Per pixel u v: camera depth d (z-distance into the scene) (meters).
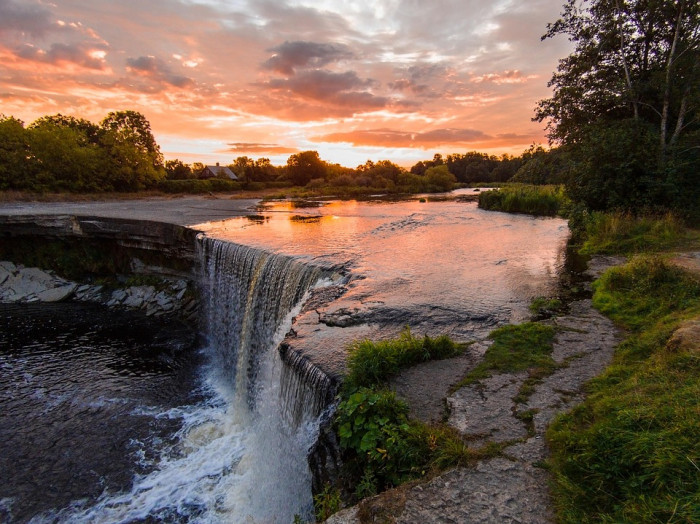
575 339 6.60
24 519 7.56
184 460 9.02
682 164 14.58
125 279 21.94
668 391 4.14
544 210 27.06
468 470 3.78
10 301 19.94
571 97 19.12
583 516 3.10
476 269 11.67
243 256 15.01
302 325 7.80
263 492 7.55
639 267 8.57
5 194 33.69
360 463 4.57
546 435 4.18
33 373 13.06
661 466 3.14
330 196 49.56
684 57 16.42
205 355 15.38
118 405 11.34
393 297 9.22
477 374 5.61
